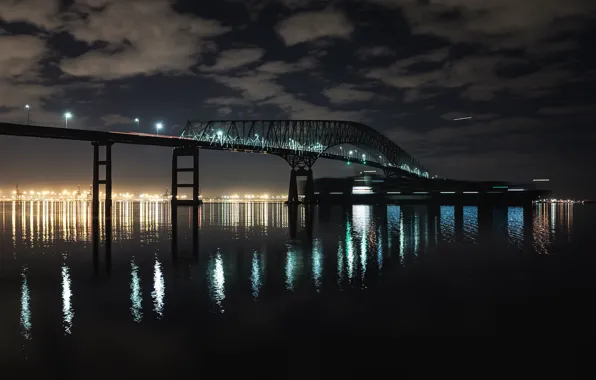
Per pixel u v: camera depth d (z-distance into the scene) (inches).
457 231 2262.6
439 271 1126.4
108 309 772.6
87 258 1364.4
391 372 524.1
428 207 5615.2
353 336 639.1
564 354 572.1
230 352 583.2
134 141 4886.8
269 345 606.9
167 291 906.1
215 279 1031.0
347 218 3388.3
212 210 5433.1
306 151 6884.8
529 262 1262.3
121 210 5625.0
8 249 1585.9
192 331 660.7
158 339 628.7
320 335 644.1
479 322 700.0
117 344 609.6
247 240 1877.5
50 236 2071.9
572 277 1048.2
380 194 7258.9
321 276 1063.6
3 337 635.5
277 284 971.9
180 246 1673.2
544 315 735.1
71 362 552.4
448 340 623.2
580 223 2930.6
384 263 1252.5
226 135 6589.6
